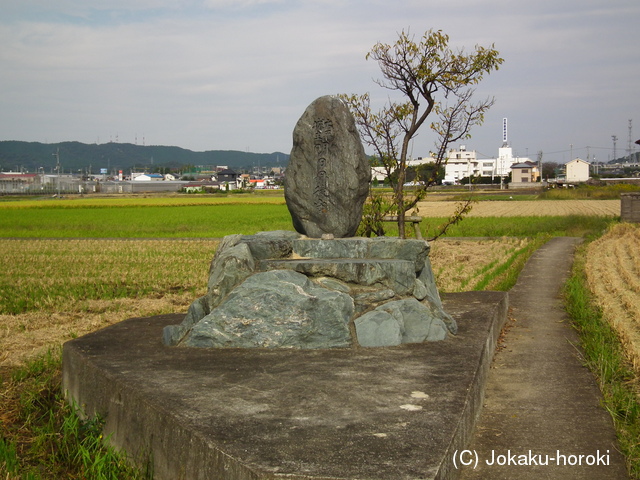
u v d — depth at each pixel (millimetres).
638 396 6832
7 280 17391
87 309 13148
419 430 4555
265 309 7266
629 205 36812
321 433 4484
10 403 7227
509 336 10008
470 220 41406
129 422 5512
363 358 6648
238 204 69375
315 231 9594
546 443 5504
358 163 9453
